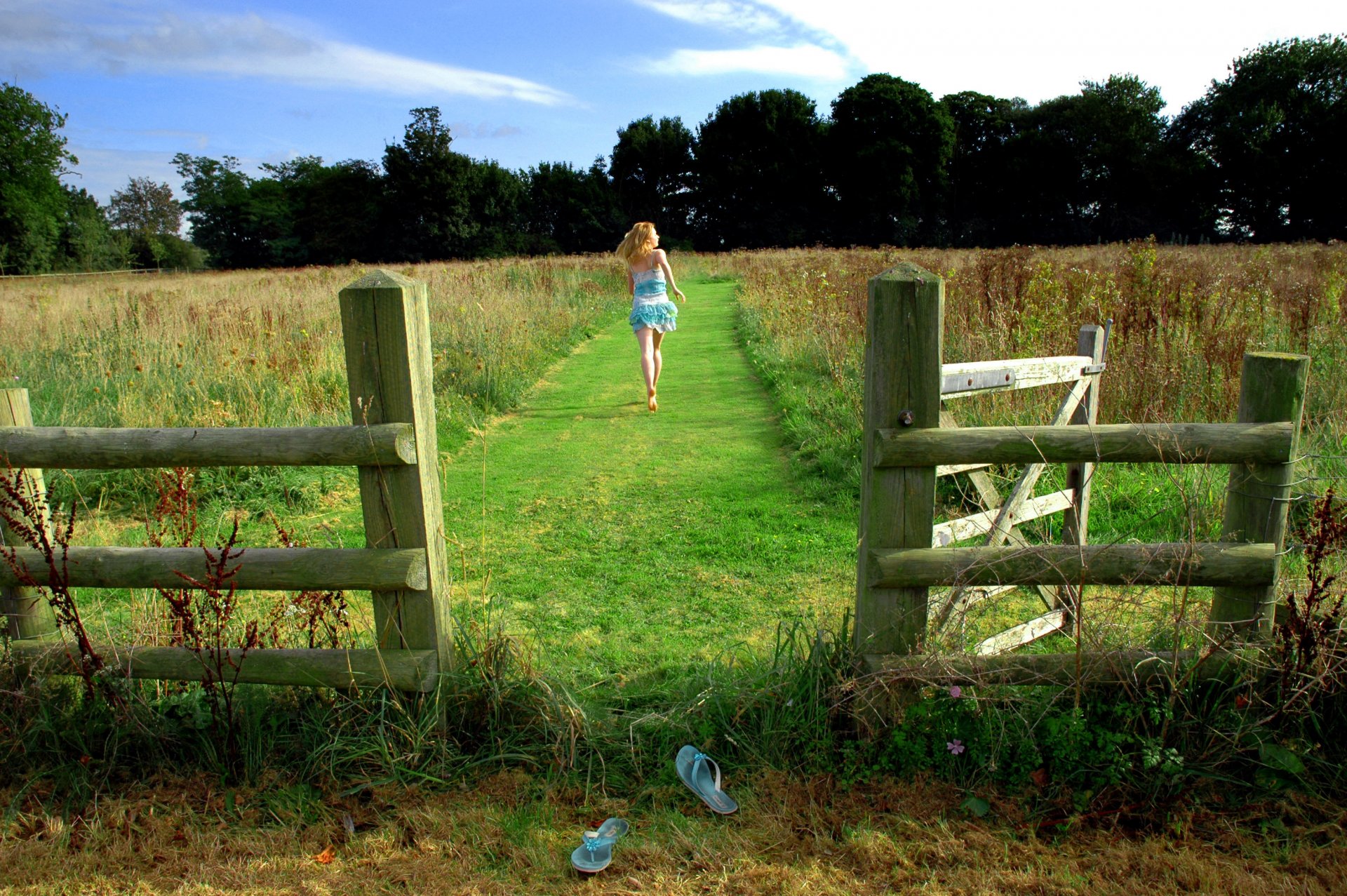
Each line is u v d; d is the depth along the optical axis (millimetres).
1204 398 5867
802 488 5438
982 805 2381
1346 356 6863
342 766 2613
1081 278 9172
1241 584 2500
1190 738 2506
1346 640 2535
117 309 11469
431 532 2635
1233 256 20984
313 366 8125
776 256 31734
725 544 4547
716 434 6977
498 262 27234
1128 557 2482
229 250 81688
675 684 3008
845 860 2223
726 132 71438
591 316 14836
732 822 2373
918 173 67188
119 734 2672
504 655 2814
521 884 2168
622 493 5527
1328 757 2486
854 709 2559
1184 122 64062
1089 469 3480
